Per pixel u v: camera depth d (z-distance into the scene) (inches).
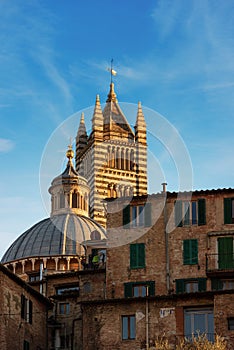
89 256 4276.6
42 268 5014.8
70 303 3897.6
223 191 3722.9
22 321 3511.3
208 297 3329.2
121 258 3737.7
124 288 3686.0
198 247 3676.2
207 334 3284.9
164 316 3348.9
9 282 3425.2
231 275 3590.1
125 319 3390.7
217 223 3688.5
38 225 6028.5
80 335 3784.5
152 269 3688.5
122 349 3346.5
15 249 5792.3
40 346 3659.0
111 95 7465.6
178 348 3078.2
